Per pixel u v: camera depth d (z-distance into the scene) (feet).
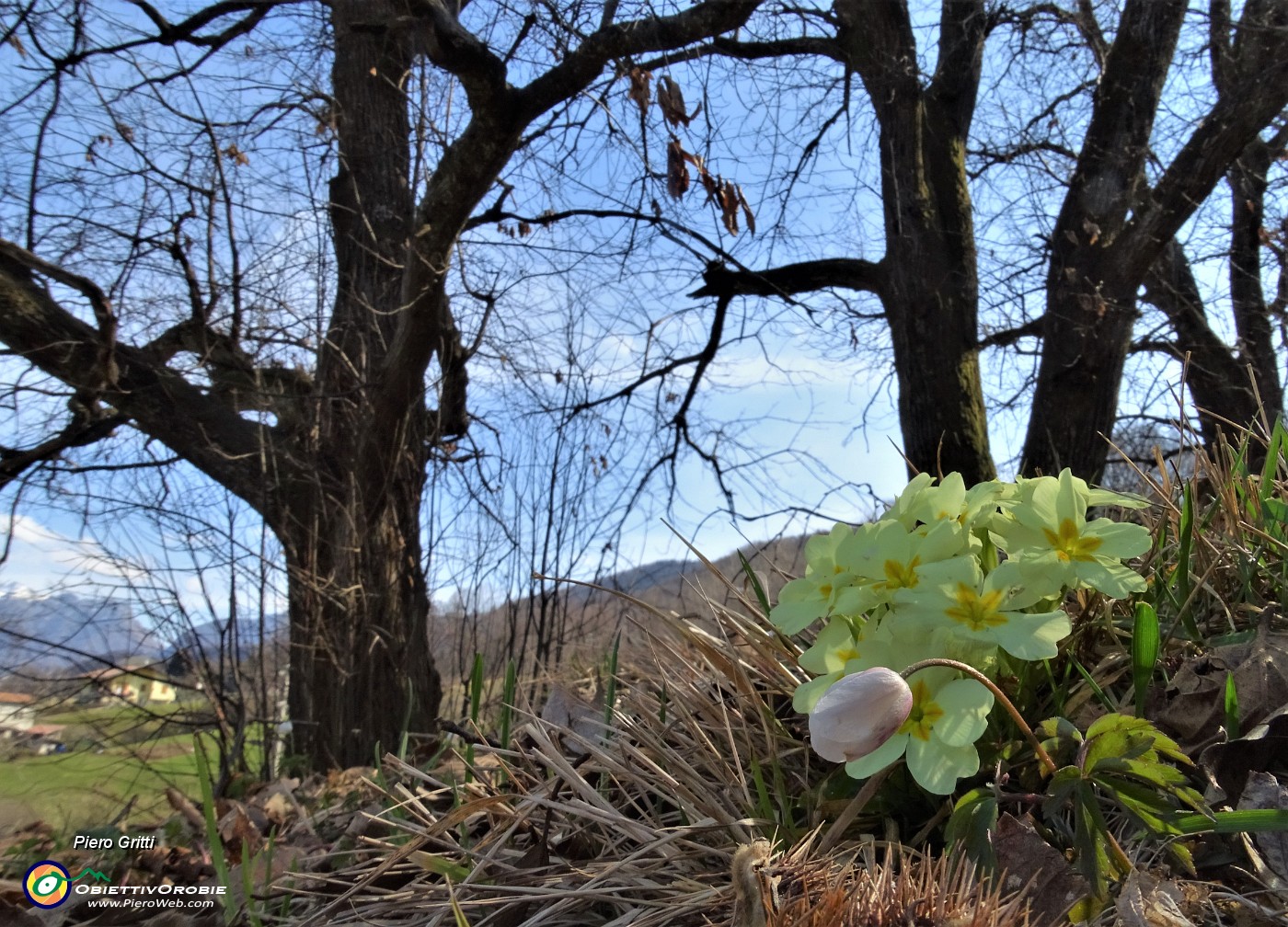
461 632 18.28
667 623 5.89
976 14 22.81
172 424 18.04
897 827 4.43
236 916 5.38
